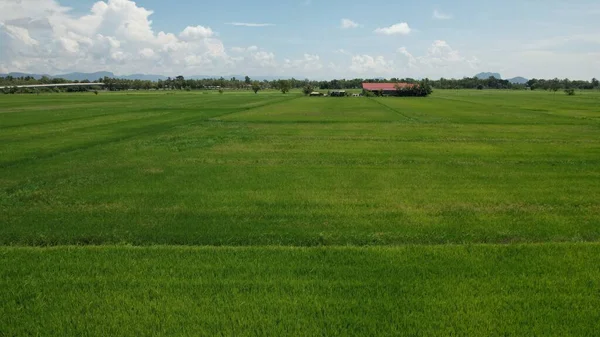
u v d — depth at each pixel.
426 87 123.56
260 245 8.93
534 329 5.55
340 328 5.56
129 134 29.81
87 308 6.07
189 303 6.18
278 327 5.59
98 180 15.27
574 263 7.64
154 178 15.61
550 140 26.55
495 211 11.38
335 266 7.51
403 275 7.13
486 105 70.12
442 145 24.42
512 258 7.86
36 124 37.59
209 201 12.39
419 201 12.42
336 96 122.31
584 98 102.44
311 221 10.54
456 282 6.88
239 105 68.12
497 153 21.44
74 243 9.09
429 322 5.71
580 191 13.54
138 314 5.92
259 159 19.75
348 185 14.51
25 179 15.57
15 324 5.71
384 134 29.86
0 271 7.34
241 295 6.42
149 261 7.74
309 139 27.05
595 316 5.86
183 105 68.12
